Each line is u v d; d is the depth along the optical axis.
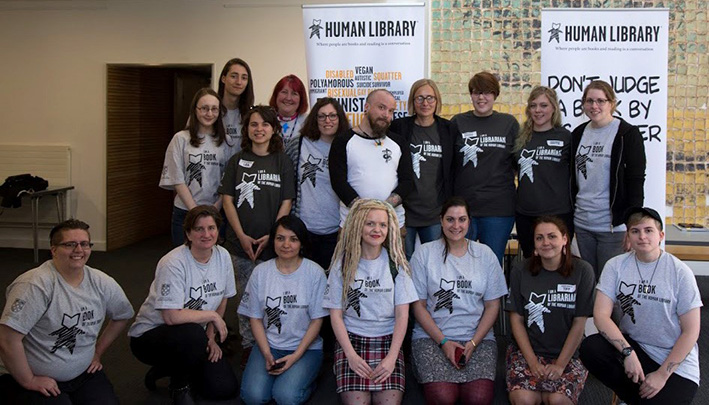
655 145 3.91
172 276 3.08
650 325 2.81
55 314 2.67
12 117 7.05
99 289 2.83
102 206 7.04
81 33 6.88
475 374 3.05
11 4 6.91
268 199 3.62
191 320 3.07
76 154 7.00
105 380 2.89
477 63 5.86
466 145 3.65
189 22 6.75
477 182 3.64
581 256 3.60
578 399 3.21
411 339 3.44
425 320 3.22
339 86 4.03
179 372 3.07
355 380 2.98
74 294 2.74
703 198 5.82
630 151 3.39
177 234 3.85
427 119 3.64
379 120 3.42
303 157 3.68
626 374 2.75
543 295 3.12
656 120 3.90
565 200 3.59
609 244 3.49
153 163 8.02
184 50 6.79
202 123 3.75
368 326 3.12
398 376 3.02
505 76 5.85
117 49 6.86
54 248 2.70
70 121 6.98
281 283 3.24
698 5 5.64
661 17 3.86
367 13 3.97
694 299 2.73
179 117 8.44
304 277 3.25
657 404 2.68
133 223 7.62
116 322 2.99
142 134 7.70
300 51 6.66
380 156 3.42
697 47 5.68
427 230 3.63
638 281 2.84
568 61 3.91
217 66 6.77
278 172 3.65
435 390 3.01
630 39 3.88
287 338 3.23
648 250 2.80
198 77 8.57
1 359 2.79
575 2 5.73
